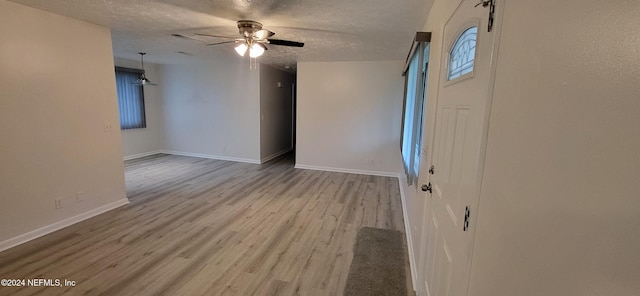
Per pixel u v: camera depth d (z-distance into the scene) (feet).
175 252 8.40
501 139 2.47
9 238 8.32
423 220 6.49
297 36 10.78
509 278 2.17
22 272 7.25
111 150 11.18
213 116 21.07
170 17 8.85
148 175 16.80
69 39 9.35
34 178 8.79
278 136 23.56
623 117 1.16
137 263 7.79
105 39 10.46
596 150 1.32
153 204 12.15
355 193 14.26
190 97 21.40
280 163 20.77
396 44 12.01
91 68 10.13
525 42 2.08
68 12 8.70
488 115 2.79
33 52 8.50
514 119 2.22
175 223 10.36
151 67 21.47
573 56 1.51
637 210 1.09
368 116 17.75
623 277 1.16
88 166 10.35
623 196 1.16
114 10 8.37
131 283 6.95
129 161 20.11
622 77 1.18
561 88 1.60
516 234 2.08
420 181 7.32
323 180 16.55
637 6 1.11
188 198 13.01
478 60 3.17
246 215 11.25
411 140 9.32
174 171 17.84
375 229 10.21
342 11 7.85
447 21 4.88
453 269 3.79
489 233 2.64
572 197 1.47
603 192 1.27
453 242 3.85
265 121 20.94
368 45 12.31
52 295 6.46
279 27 9.57
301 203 12.70
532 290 1.83
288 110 25.38
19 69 8.23
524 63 2.09
